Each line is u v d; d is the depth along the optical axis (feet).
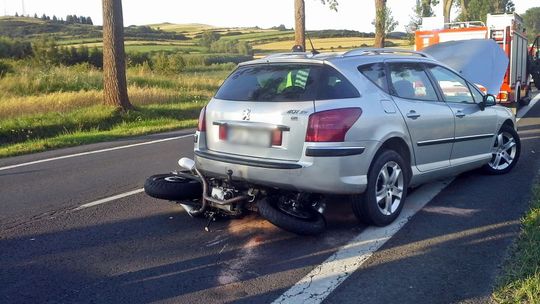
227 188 18.07
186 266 15.44
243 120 17.48
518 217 18.79
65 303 13.30
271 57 18.75
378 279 14.32
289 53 19.20
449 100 21.61
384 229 18.03
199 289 13.97
